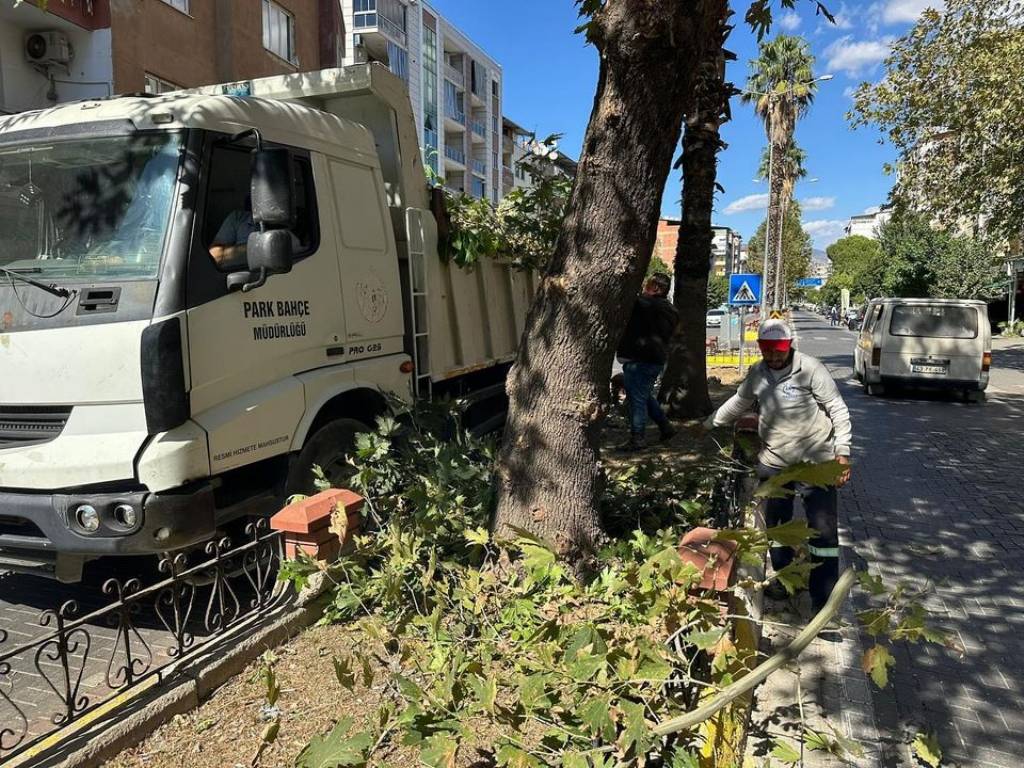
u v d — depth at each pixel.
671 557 2.49
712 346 25.17
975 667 4.18
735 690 1.94
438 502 4.28
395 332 5.57
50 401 3.68
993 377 19.94
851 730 3.46
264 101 4.49
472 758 2.80
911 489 8.02
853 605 4.95
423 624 3.15
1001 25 14.39
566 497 4.11
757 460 4.77
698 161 10.08
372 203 5.36
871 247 88.62
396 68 38.72
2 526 3.86
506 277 8.03
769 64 34.06
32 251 3.96
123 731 2.89
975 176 15.32
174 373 3.62
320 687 3.37
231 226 4.12
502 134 61.38
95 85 13.29
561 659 2.58
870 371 15.70
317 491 4.65
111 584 3.06
